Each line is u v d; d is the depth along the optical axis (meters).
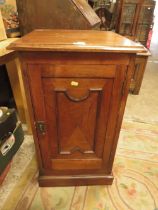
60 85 0.70
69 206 0.96
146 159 1.25
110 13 2.39
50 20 1.04
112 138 0.89
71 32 0.88
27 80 0.69
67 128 0.85
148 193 1.03
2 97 1.56
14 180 1.09
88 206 0.96
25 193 1.02
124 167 1.19
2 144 0.98
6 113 1.04
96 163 0.98
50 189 1.04
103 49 0.60
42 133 0.84
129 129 1.53
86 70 0.67
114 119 0.82
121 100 0.76
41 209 0.95
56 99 0.74
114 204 0.98
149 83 2.38
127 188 1.06
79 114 0.80
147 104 1.91
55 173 1.02
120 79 0.70
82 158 0.96
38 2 1.00
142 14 2.86
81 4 1.08
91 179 1.04
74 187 1.06
